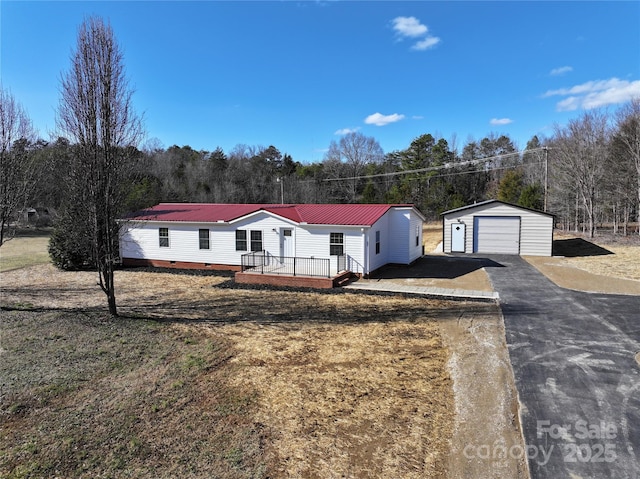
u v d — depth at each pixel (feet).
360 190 193.26
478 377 24.49
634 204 103.35
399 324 35.63
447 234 79.20
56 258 66.28
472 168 186.60
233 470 16.39
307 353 29.22
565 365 25.63
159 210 75.00
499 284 49.83
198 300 45.98
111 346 30.71
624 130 95.30
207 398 22.53
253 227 61.87
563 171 112.88
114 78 36.17
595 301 40.60
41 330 34.45
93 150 35.65
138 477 16.02
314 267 58.23
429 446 17.90
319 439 18.54
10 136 41.70
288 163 212.02
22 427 19.70
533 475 15.72
